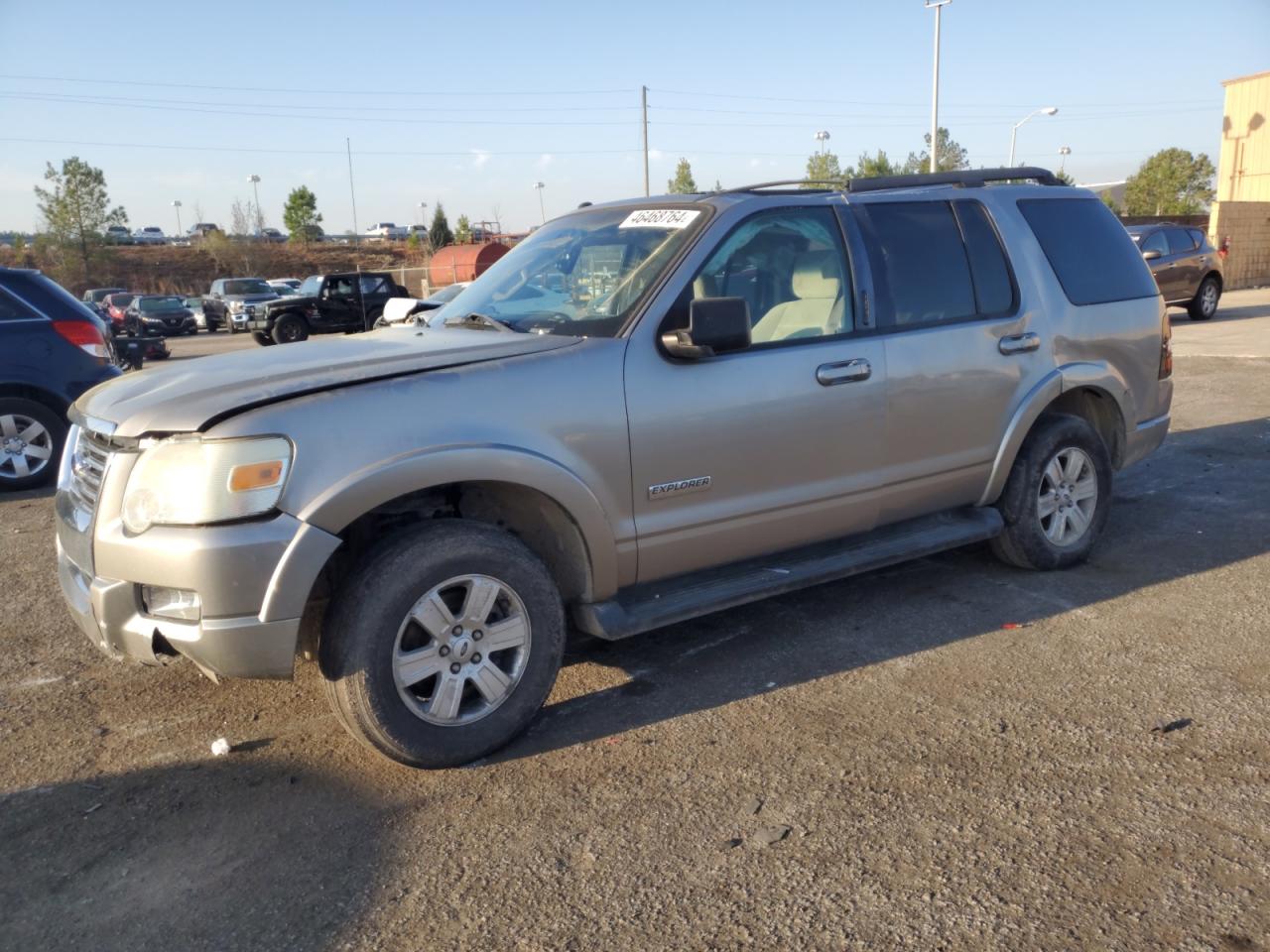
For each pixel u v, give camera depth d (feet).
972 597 16.21
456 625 11.25
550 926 8.72
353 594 10.72
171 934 8.82
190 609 10.28
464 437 11.06
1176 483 23.03
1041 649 14.11
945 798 10.41
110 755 12.11
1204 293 58.80
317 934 8.76
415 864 9.69
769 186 14.61
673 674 13.79
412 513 12.17
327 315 87.45
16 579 19.10
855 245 14.55
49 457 27.40
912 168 160.04
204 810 10.80
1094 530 17.51
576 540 12.15
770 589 13.56
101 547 10.61
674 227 13.64
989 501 16.26
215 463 10.14
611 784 10.98
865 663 13.84
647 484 12.46
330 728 12.59
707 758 11.46
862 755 11.37
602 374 12.07
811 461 13.83
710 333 11.89
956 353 15.17
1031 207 17.02
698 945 8.40
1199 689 12.68
